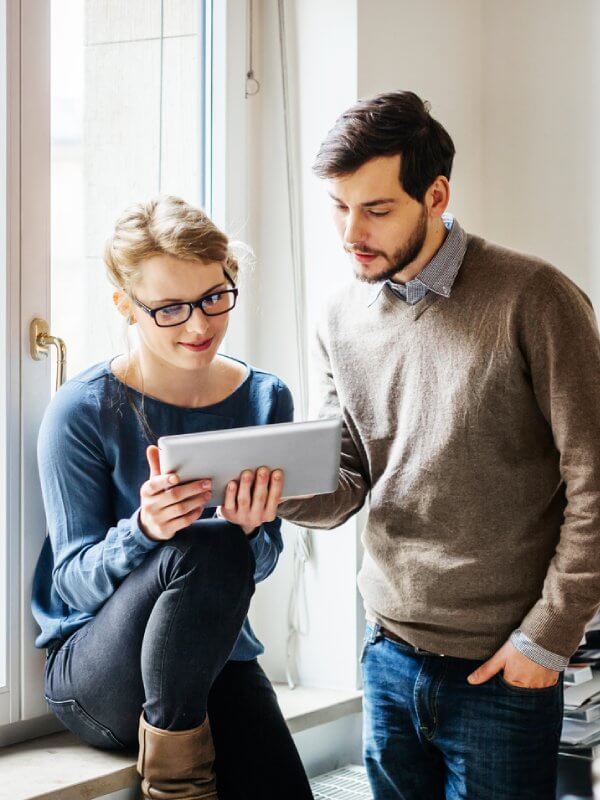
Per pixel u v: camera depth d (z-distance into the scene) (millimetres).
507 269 1615
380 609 1724
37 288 1924
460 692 1639
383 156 1568
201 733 1654
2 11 1847
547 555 1638
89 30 2055
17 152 1878
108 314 2109
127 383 1844
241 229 2262
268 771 1792
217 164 2328
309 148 2348
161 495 1555
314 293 2355
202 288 1701
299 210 2367
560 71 2455
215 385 1908
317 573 2365
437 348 1648
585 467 1536
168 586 1610
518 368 1585
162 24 2213
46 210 1935
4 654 1915
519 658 1569
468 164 2547
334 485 1634
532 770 1623
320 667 2371
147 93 2188
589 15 2408
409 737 1712
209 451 1535
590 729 2076
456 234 1666
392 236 1602
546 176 2482
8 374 1888
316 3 2322
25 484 1921
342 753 2318
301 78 2352
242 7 2330
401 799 1735
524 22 2500
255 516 1600
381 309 1724
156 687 1624
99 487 1809
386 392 1710
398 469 1691
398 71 2367
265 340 2416
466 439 1611
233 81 2322
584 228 2432
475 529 1625
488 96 2559
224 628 1624
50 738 1961
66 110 2018
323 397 1864
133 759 1828
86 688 1722
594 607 1541
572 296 1577
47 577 1935
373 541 1732
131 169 2160
